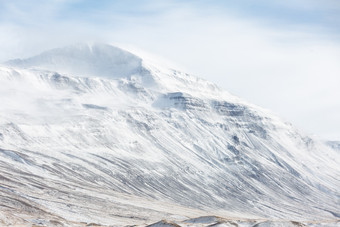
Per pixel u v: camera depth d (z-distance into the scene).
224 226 120.44
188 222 138.25
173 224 116.75
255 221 130.00
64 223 141.38
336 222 134.50
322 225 130.75
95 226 138.50
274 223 123.94
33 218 145.12
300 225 124.50
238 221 129.38
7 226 115.06
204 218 139.38
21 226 119.19
